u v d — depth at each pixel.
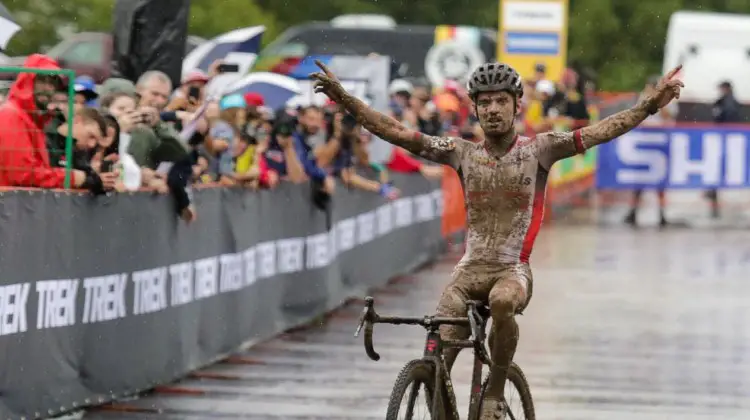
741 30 72.12
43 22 49.88
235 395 20.72
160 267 20.77
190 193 21.44
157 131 20.88
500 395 14.05
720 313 31.36
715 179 55.72
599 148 55.41
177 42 23.77
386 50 58.91
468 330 14.30
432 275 37.53
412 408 13.34
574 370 23.94
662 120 61.38
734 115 60.84
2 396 16.64
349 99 14.62
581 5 93.81
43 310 17.45
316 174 28.66
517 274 14.27
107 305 19.16
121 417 18.56
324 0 82.50
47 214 17.41
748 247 46.19
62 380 18.11
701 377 23.66
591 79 67.81
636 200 55.22
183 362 22.03
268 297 26.33
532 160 14.44
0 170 17.86
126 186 20.05
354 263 32.75
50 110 18.36
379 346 25.95
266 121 27.44
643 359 25.27
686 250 44.84
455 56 56.25
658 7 94.06
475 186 14.54
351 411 19.89
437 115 38.88
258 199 25.33
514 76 14.22
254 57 27.91
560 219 55.88
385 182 34.91
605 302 32.62
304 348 25.38
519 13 60.38
